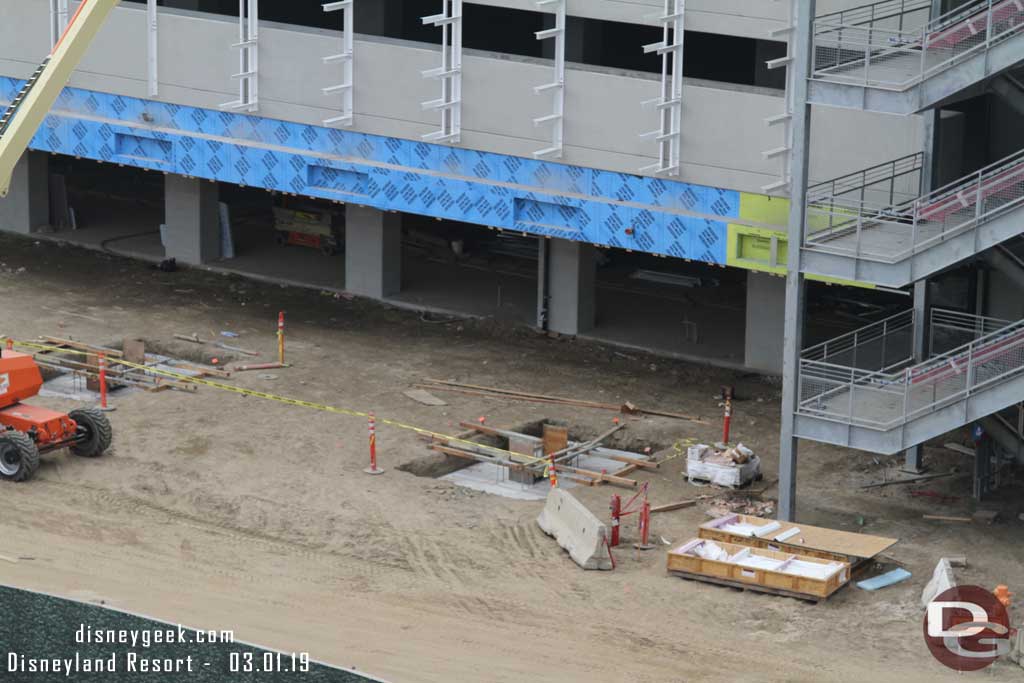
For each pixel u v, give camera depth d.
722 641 39.75
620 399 57.12
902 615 41.09
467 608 41.34
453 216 60.22
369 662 38.41
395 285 67.62
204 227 70.81
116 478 48.56
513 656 38.84
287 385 57.22
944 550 44.91
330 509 47.06
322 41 61.28
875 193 51.69
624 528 46.53
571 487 49.66
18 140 44.41
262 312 65.44
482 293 68.06
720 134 54.31
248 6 62.16
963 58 42.12
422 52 59.38
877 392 46.12
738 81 72.81
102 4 45.69
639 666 38.47
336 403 55.72
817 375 47.75
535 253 73.19
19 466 47.66
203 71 64.19
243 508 46.88
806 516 47.41
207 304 66.06
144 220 77.38
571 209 57.88
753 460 49.94
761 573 42.19
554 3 56.34
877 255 43.97
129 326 62.75
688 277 70.38
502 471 51.28
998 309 54.12
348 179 62.34
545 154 57.44
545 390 57.75
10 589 41.50
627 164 56.28
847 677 37.97
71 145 67.94
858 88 43.34
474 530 46.06
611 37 70.69
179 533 45.22
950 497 48.69
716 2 53.72
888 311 65.81
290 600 41.53
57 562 43.12
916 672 38.25
